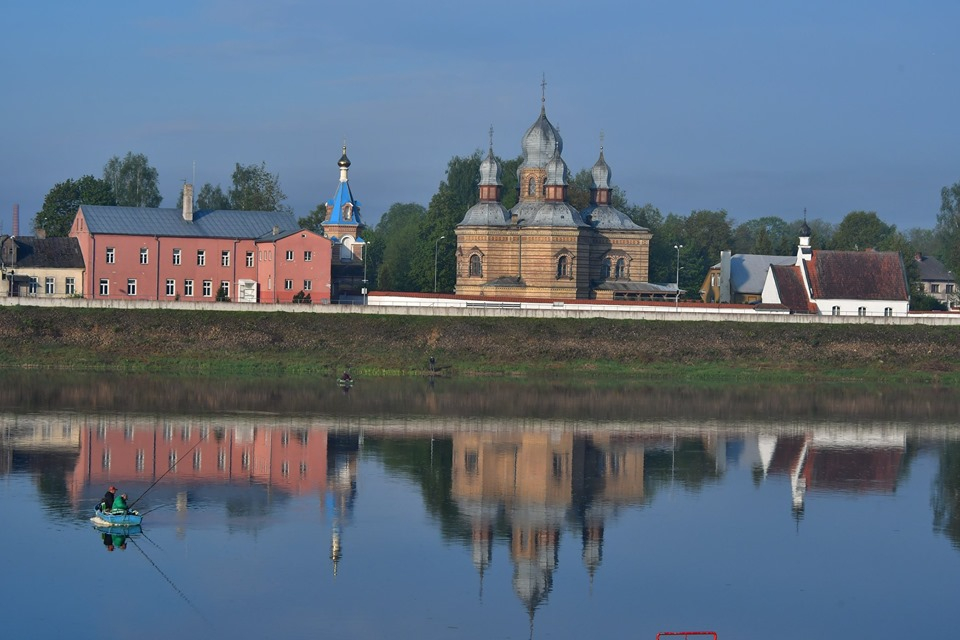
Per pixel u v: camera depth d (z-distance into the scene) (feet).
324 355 587.68
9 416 428.97
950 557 291.79
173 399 477.36
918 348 625.82
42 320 586.45
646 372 594.65
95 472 351.46
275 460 373.20
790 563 286.05
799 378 597.52
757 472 376.48
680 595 263.90
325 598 255.70
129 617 243.19
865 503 340.80
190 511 314.76
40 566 270.05
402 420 446.60
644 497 342.85
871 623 250.37
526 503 332.39
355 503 326.65
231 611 247.50
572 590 265.54
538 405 490.08
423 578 269.44
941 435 446.60
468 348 598.34
